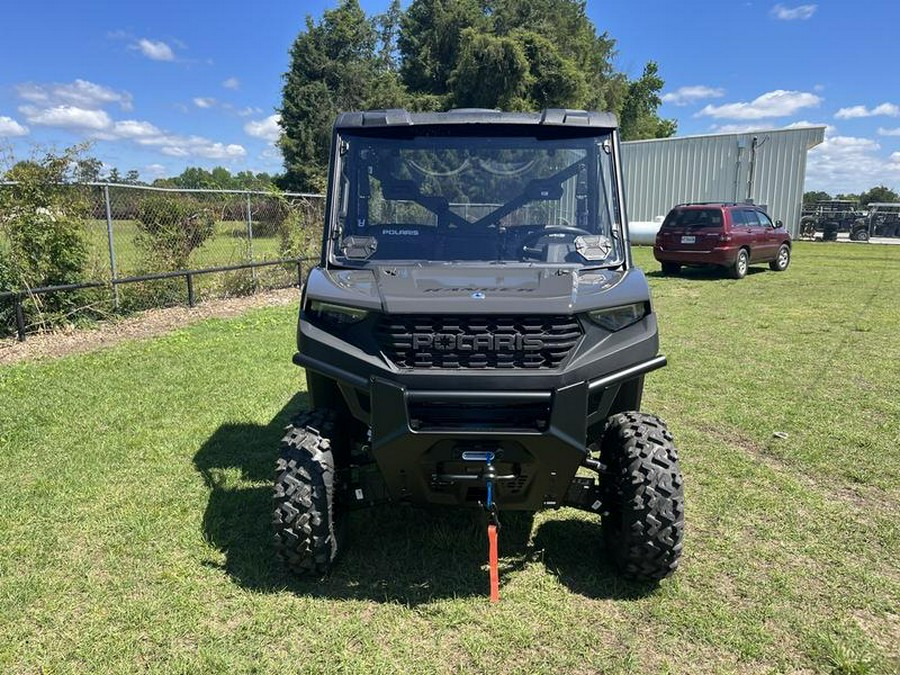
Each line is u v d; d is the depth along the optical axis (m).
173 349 8.73
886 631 3.16
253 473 4.90
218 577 3.57
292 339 9.43
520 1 40.47
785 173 26.95
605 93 45.97
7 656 2.96
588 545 3.92
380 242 3.86
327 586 3.51
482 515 4.14
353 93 47.06
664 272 17.95
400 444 3.09
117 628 3.16
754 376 7.60
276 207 14.95
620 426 3.53
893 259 22.11
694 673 2.89
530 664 2.94
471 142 3.91
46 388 6.91
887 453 5.30
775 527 4.15
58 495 4.50
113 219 11.37
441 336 3.09
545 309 3.08
